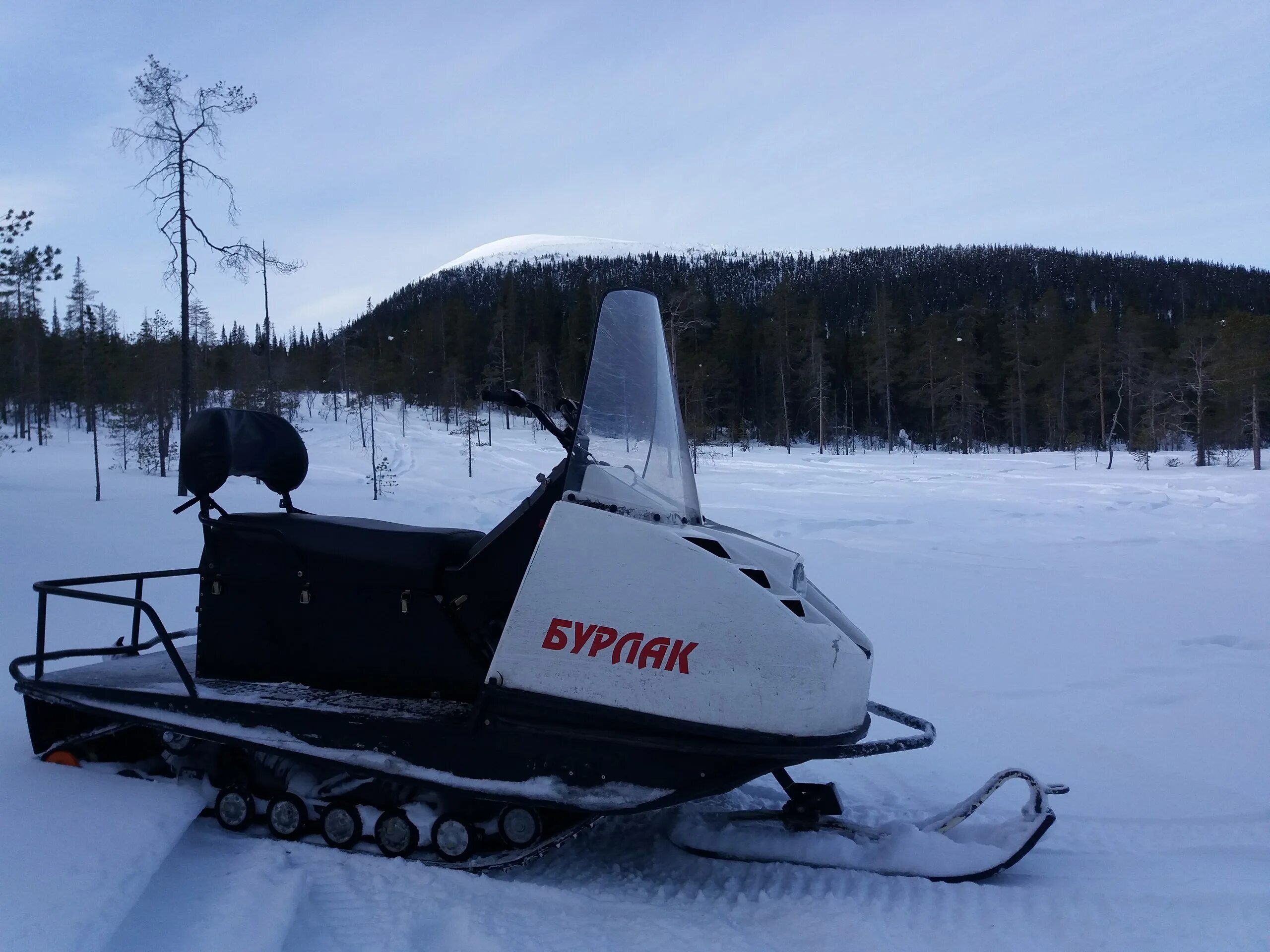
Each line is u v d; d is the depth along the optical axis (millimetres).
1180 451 50688
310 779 3361
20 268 15703
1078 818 3738
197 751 3551
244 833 3367
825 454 51531
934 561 11164
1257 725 4949
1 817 3066
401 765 3094
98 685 3547
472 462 33125
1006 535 13938
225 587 3666
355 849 3256
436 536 3479
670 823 3605
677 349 53188
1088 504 18531
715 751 2906
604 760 3012
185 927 2604
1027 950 2648
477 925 2754
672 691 2967
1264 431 47812
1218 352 40938
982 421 66438
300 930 2719
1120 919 2826
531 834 3104
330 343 82375
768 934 2770
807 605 3166
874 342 66625
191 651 4445
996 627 7551
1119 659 6469
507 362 77625
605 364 3340
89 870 2713
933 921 2826
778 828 3447
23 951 2250
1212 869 3236
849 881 3141
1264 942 2676
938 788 4062
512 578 3355
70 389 42469
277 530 3586
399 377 75625
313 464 31094
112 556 9922
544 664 3021
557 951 2635
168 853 2980
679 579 3002
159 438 27594
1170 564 11047
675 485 3449
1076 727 4953
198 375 28203
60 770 3582
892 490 23094
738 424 66625
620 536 3049
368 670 3469
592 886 3117
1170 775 4215
